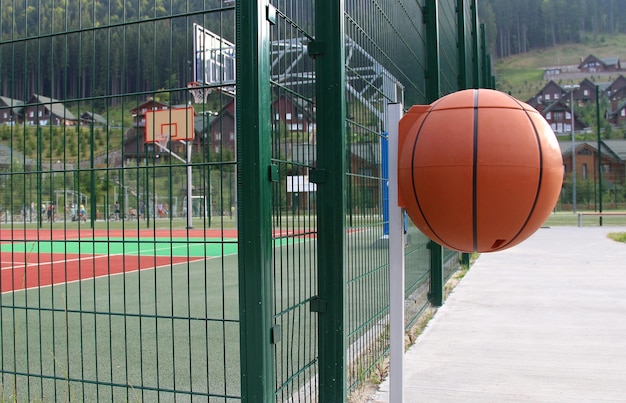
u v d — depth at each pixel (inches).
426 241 261.6
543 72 5733.3
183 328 228.4
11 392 148.1
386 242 184.9
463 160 88.3
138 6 111.0
